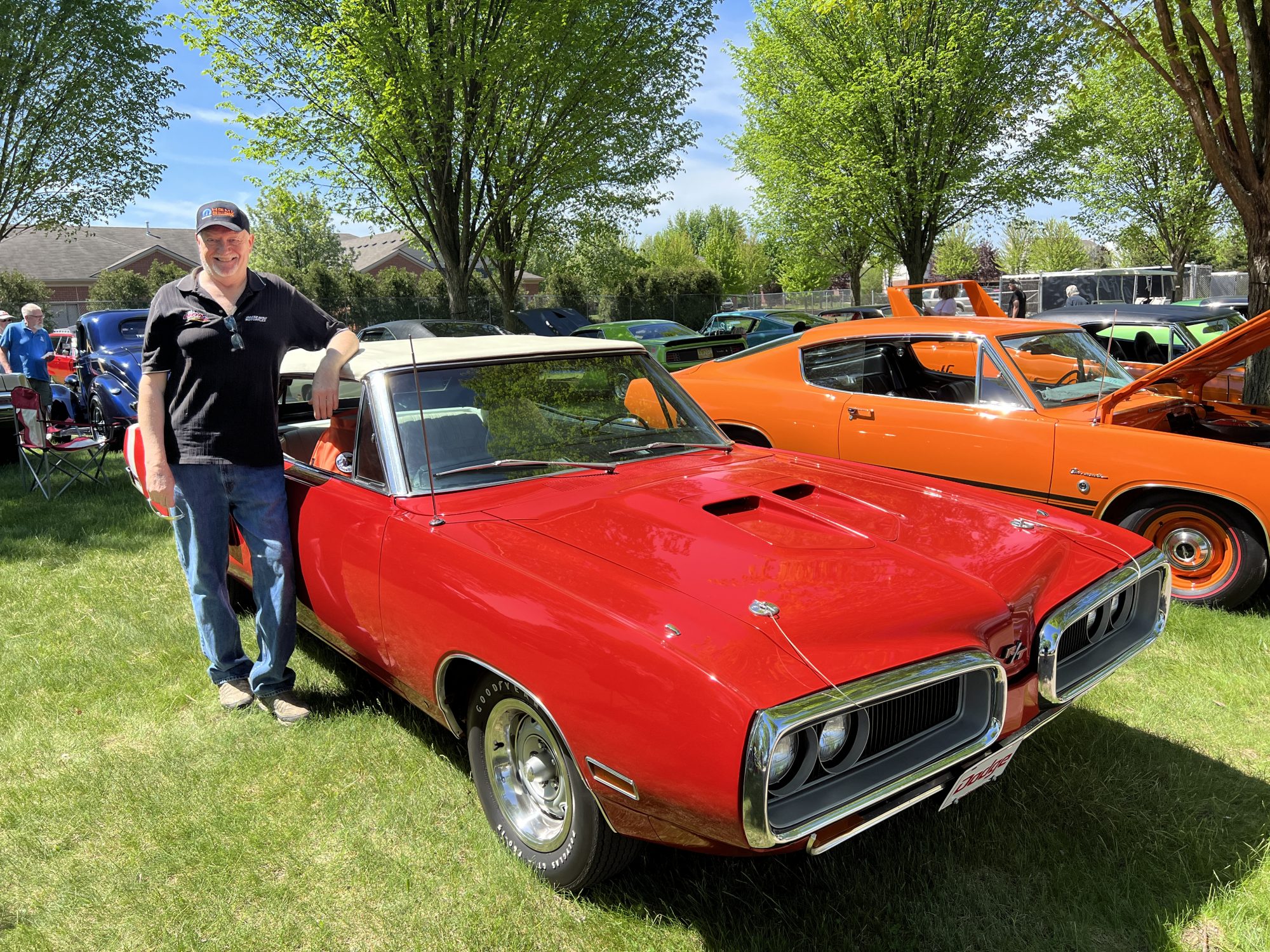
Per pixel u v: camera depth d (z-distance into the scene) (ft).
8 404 28.76
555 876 7.97
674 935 7.50
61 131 62.59
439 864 8.54
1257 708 11.39
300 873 8.50
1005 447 15.94
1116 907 7.70
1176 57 20.43
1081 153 76.95
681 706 6.22
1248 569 14.14
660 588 7.25
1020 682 7.70
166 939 7.69
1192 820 8.95
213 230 10.09
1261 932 7.39
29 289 85.30
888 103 65.05
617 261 84.69
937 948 7.31
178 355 10.49
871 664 6.48
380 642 9.54
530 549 8.11
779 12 68.28
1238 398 23.43
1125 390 15.14
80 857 8.86
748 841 5.96
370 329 46.73
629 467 10.36
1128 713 11.30
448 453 9.77
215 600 11.57
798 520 8.87
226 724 11.45
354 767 10.28
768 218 85.66
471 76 47.62
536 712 7.64
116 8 61.82
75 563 18.47
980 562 8.18
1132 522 15.24
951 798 7.40
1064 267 189.67
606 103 53.93
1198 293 81.46
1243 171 20.49
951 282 21.57
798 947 7.32
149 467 10.47
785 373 19.57
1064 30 23.97
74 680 12.82
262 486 10.88
